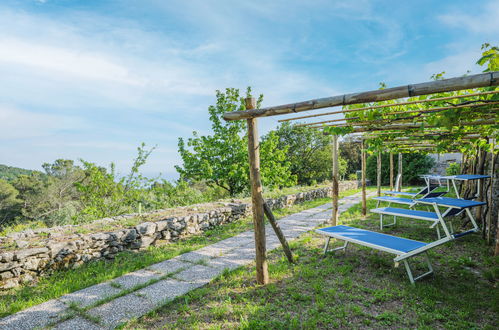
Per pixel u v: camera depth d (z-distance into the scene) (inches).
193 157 495.2
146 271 169.2
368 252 189.8
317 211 373.7
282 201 409.7
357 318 110.6
